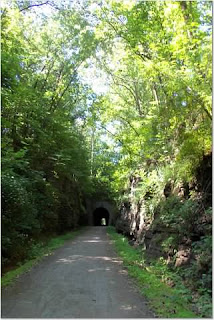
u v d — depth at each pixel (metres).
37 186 18.17
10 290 7.67
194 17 8.30
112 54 19.78
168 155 12.67
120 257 13.56
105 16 14.77
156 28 10.80
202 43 8.14
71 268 10.68
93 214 51.47
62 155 20.38
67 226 27.88
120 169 24.81
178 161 10.72
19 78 18.14
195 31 8.32
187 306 6.40
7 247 10.77
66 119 23.62
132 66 17.98
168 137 11.59
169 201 11.45
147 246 13.88
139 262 11.98
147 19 11.71
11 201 10.95
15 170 15.48
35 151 19.30
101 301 6.80
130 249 15.84
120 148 21.05
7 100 13.92
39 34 22.00
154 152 14.53
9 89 13.56
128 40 13.66
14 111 15.57
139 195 17.75
